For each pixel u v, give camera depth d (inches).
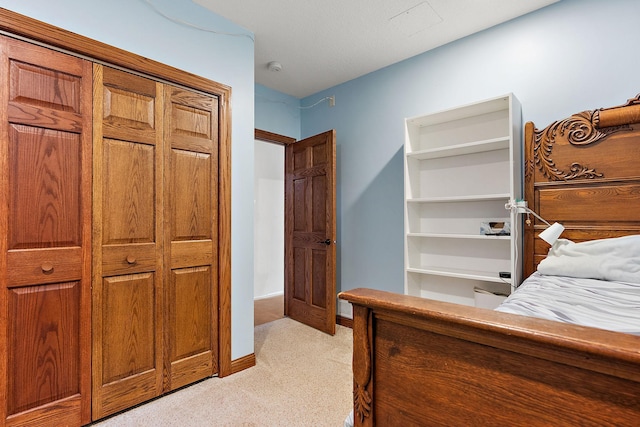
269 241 190.9
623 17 73.2
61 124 60.4
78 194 62.6
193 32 80.7
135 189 70.1
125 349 68.4
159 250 73.7
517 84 87.7
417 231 105.5
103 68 65.8
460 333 28.0
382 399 33.7
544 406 24.3
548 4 82.4
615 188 72.2
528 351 24.6
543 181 81.0
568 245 73.4
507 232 84.8
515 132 81.1
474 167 96.6
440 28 93.4
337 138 134.3
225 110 86.4
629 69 72.6
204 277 82.0
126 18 69.0
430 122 102.7
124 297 68.4
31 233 57.2
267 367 90.0
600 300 46.8
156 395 72.7
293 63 115.2
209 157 83.4
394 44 102.0
